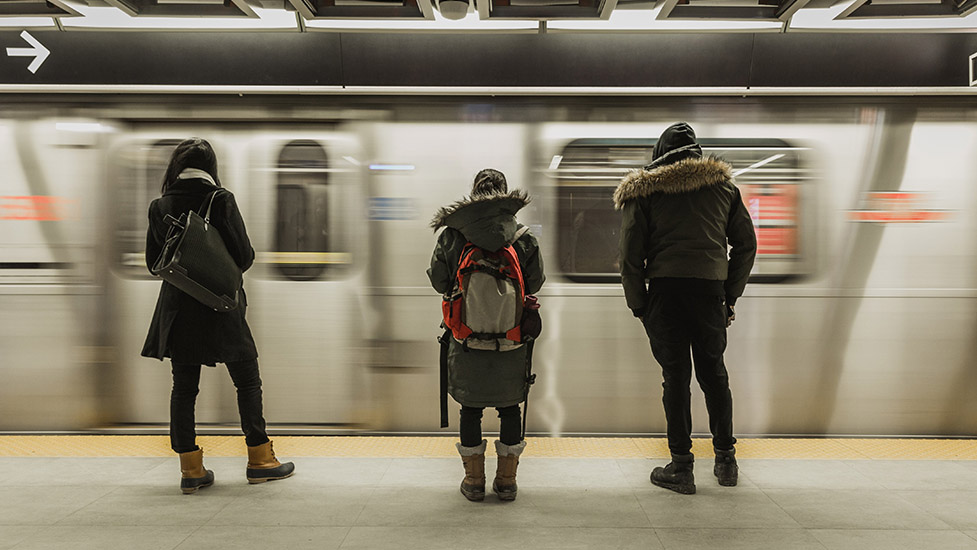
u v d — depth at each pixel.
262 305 4.59
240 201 4.59
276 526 3.08
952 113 4.48
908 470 3.90
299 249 4.59
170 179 3.55
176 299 3.40
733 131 4.53
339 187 4.57
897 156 4.49
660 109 4.53
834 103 4.50
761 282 4.53
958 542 2.91
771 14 3.94
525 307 3.32
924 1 3.96
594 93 4.43
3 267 4.57
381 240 4.57
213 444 4.42
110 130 4.58
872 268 4.51
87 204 4.57
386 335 4.58
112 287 4.58
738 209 3.55
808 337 4.53
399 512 3.26
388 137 4.56
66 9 3.95
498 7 3.92
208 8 4.00
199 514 3.23
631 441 4.47
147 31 4.28
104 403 4.60
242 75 4.41
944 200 4.49
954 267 4.50
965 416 4.53
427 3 3.82
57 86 4.43
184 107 4.57
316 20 4.09
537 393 4.57
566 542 2.90
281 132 4.59
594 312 4.55
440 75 4.39
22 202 4.57
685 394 3.52
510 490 3.40
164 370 4.61
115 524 3.10
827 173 4.52
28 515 3.21
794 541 2.92
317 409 4.60
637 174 3.52
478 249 3.26
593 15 3.94
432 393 4.58
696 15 3.95
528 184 4.55
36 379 4.60
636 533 3.00
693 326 3.49
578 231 4.56
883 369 4.53
